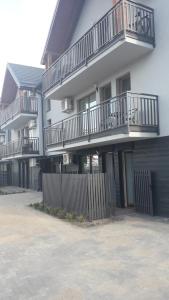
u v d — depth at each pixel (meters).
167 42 10.09
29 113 23.22
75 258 6.52
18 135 29.73
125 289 4.88
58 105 20.16
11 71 25.03
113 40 10.63
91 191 10.30
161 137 10.35
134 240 7.63
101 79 13.86
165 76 10.17
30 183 25.27
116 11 10.75
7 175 31.73
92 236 8.24
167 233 8.17
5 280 5.48
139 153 11.30
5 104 29.50
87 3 15.44
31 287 5.13
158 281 5.12
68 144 14.40
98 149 14.05
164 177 10.23
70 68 14.10
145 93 10.81
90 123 12.83
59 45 17.66
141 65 11.27
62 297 4.70
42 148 23.08
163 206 10.31
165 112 10.20
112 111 12.01
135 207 11.48
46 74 17.33
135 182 11.41
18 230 9.43
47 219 11.06
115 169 12.95
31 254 6.96
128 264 5.98
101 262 6.18
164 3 10.24
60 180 12.76
